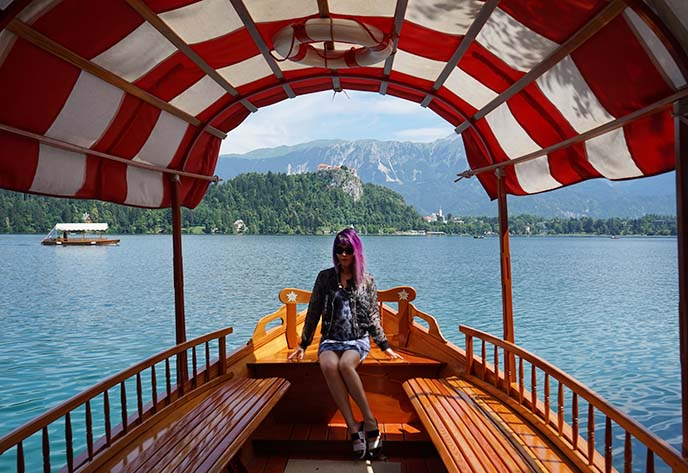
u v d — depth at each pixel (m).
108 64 3.10
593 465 2.64
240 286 36.81
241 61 3.84
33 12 2.38
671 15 2.00
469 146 5.34
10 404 12.34
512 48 3.17
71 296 31.52
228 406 3.61
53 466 8.75
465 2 2.89
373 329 4.22
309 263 59.88
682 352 2.20
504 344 3.83
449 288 36.28
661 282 40.41
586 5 2.40
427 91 4.61
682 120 2.25
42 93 2.85
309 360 4.72
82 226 114.00
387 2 3.13
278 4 3.13
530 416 3.42
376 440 3.81
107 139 3.56
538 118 3.76
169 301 29.23
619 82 2.71
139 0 2.67
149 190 4.27
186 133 4.43
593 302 29.31
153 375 3.49
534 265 60.09
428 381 4.32
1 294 32.59
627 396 12.77
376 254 84.94
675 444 9.98
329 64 3.66
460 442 3.04
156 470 2.65
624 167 3.14
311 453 4.23
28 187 3.04
